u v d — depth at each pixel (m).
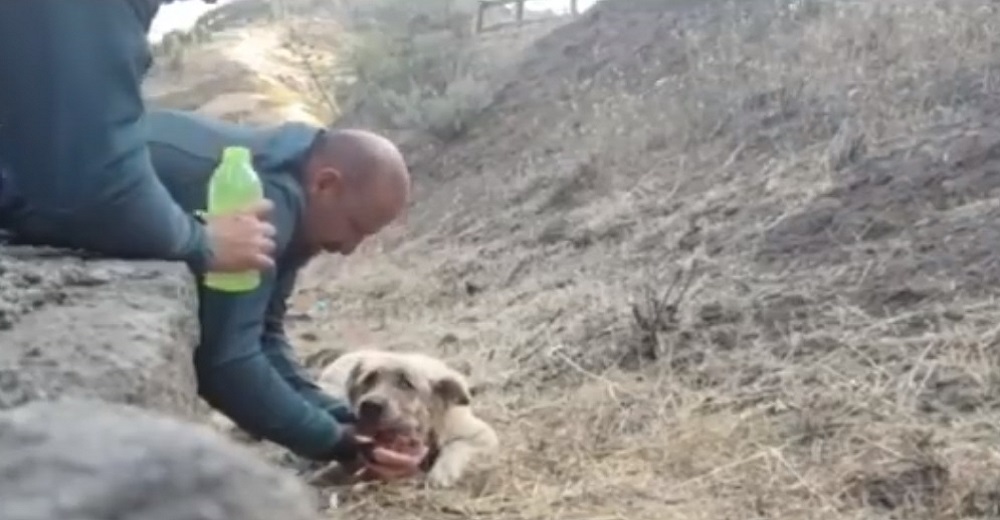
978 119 10.34
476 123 18.22
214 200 5.03
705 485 6.24
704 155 12.57
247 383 5.25
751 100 13.16
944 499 5.76
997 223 8.49
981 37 12.01
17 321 4.06
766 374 7.41
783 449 6.48
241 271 5.00
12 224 4.77
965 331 7.32
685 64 16.11
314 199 5.54
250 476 0.81
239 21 28.08
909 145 10.20
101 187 4.55
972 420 6.44
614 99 15.91
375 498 6.09
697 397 7.31
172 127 5.33
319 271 14.21
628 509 6.01
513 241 12.72
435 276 12.45
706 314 8.30
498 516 6.02
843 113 11.79
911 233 8.80
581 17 20.27
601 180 13.37
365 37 22.28
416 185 16.95
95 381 3.70
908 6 13.61
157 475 0.78
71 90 4.54
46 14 4.54
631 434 7.00
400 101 19.28
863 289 8.18
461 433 6.69
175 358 4.12
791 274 8.80
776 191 10.63
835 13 14.34
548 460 6.69
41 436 0.80
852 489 5.97
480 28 22.55
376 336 10.21
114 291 4.36
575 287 10.21
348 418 6.12
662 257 10.26
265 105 22.91
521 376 8.27
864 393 6.88
